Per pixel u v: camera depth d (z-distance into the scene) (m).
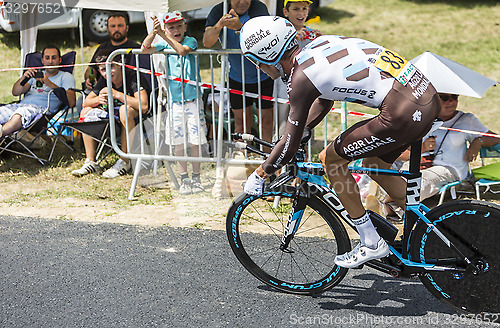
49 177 6.15
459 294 3.49
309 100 3.17
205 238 4.63
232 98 5.59
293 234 3.74
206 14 10.81
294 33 3.22
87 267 4.17
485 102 8.20
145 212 5.19
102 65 6.22
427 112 3.12
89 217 5.08
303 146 3.51
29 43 7.81
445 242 3.42
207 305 3.67
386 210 4.95
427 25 11.91
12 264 4.22
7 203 5.42
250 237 4.24
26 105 6.46
